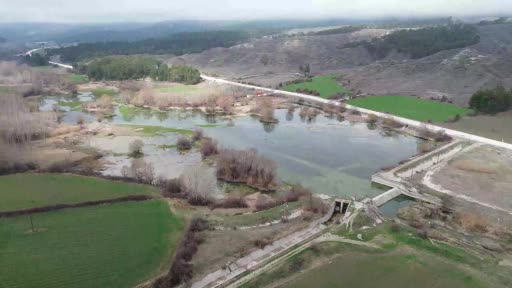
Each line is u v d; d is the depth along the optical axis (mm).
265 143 153625
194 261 73438
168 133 160750
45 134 153500
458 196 103312
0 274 68438
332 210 94250
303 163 132625
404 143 153375
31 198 96625
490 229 86250
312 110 196125
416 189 107875
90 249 75938
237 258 74750
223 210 95000
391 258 74688
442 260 74250
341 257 75000
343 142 155125
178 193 101375
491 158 128875
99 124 172750
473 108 183375
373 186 114188
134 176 110438
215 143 139250
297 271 71125
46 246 76812
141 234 81500
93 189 102688
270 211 93875
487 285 67125
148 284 66750
